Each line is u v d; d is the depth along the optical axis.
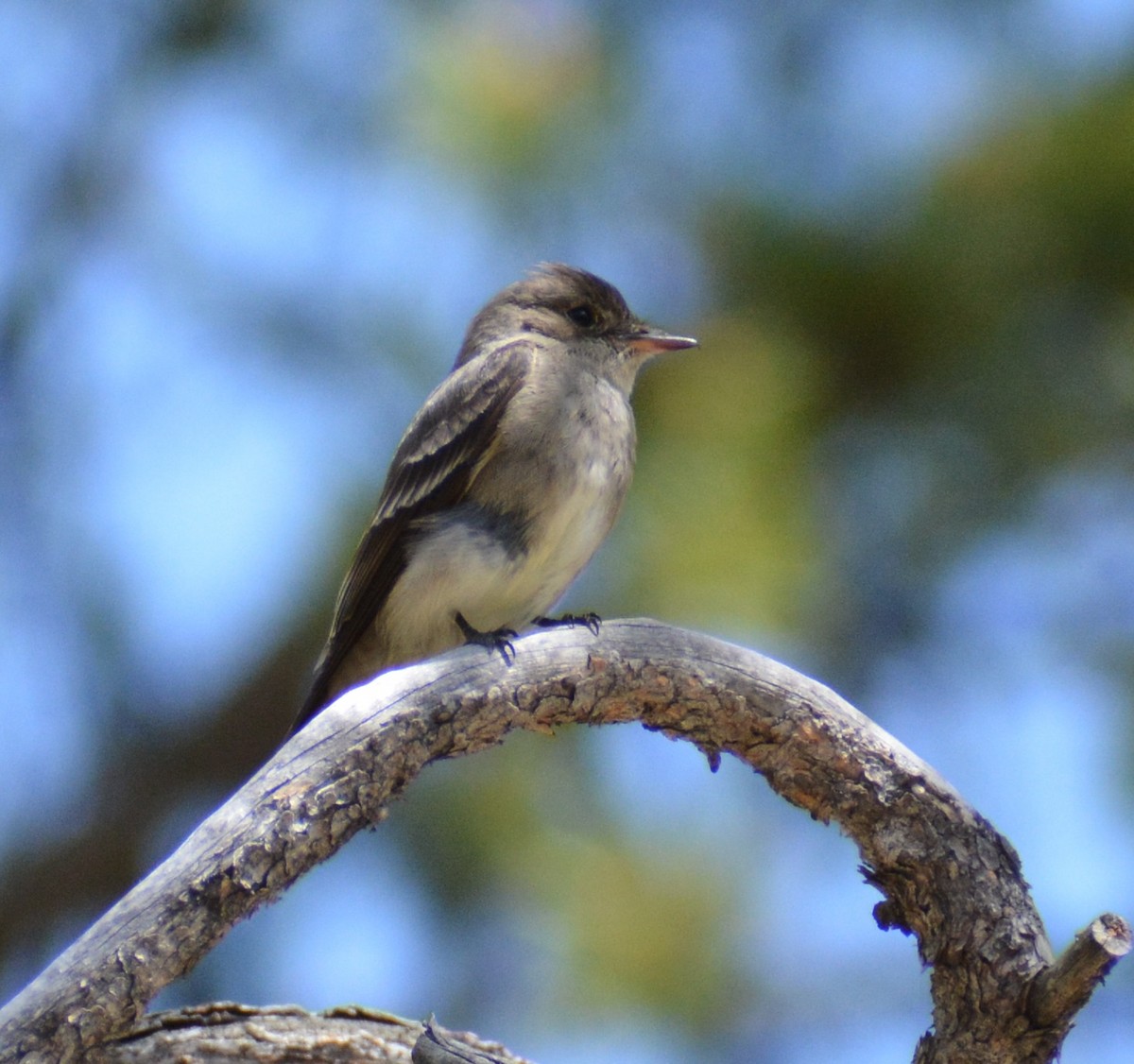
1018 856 6.64
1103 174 9.83
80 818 12.64
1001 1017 6.40
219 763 12.70
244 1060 6.68
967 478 10.36
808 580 10.12
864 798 6.71
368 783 6.35
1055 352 10.20
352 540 11.34
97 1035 5.83
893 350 10.12
